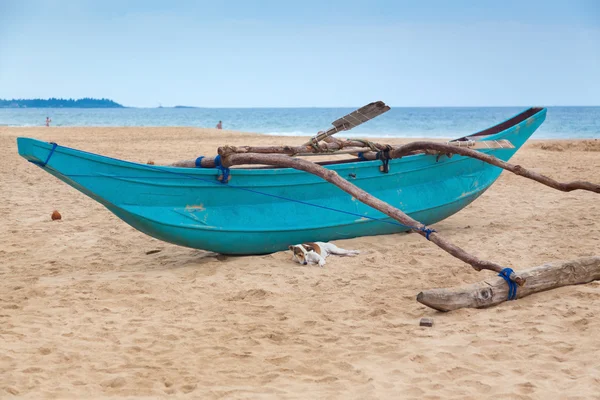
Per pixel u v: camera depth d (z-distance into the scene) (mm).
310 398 4941
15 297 7699
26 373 5465
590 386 4977
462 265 8742
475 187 11625
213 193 9008
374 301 7375
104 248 10422
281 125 77500
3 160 21484
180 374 5453
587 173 18953
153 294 7797
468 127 65938
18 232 11430
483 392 4988
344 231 9992
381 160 10289
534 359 5559
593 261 7754
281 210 9438
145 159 22188
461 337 6125
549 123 72375
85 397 5020
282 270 8688
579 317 6492
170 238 8844
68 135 35375
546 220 11898
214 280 8312
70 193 15469
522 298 7227
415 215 10664
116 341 6262
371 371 5422
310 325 6668
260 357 5789
